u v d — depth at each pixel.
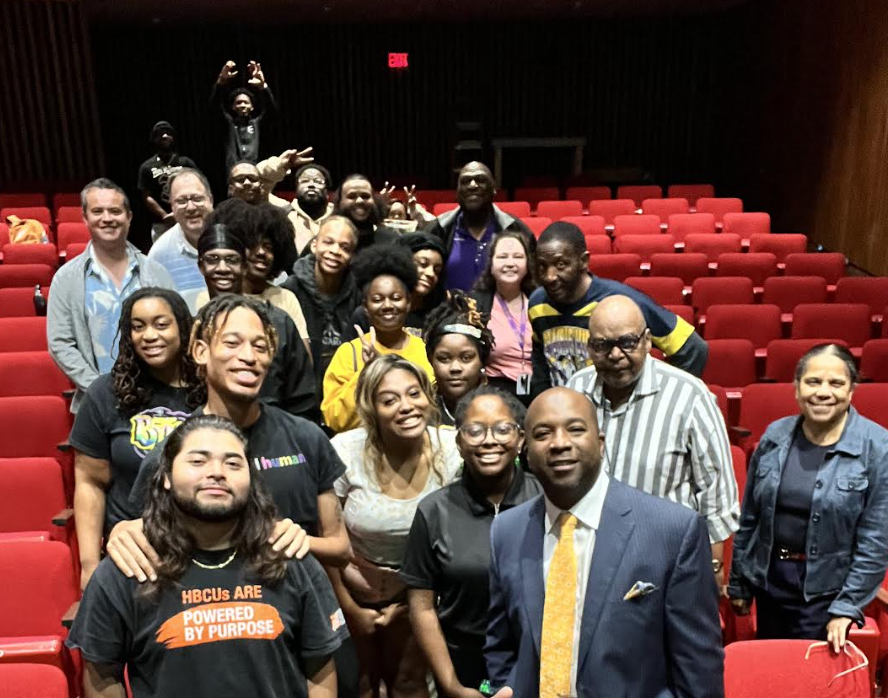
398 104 12.73
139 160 12.34
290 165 4.82
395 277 2.99
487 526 2.15
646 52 12.77
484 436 2.08
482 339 2.76
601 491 1.70
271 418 2.07
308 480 2.06
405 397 2.27
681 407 2.24
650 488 2.26
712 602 1.65
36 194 9.72
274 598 1.64
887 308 5.50
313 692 1.72
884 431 2.50
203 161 12.47
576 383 2.39
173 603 1.60
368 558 2.36
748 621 2.86
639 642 1.63
